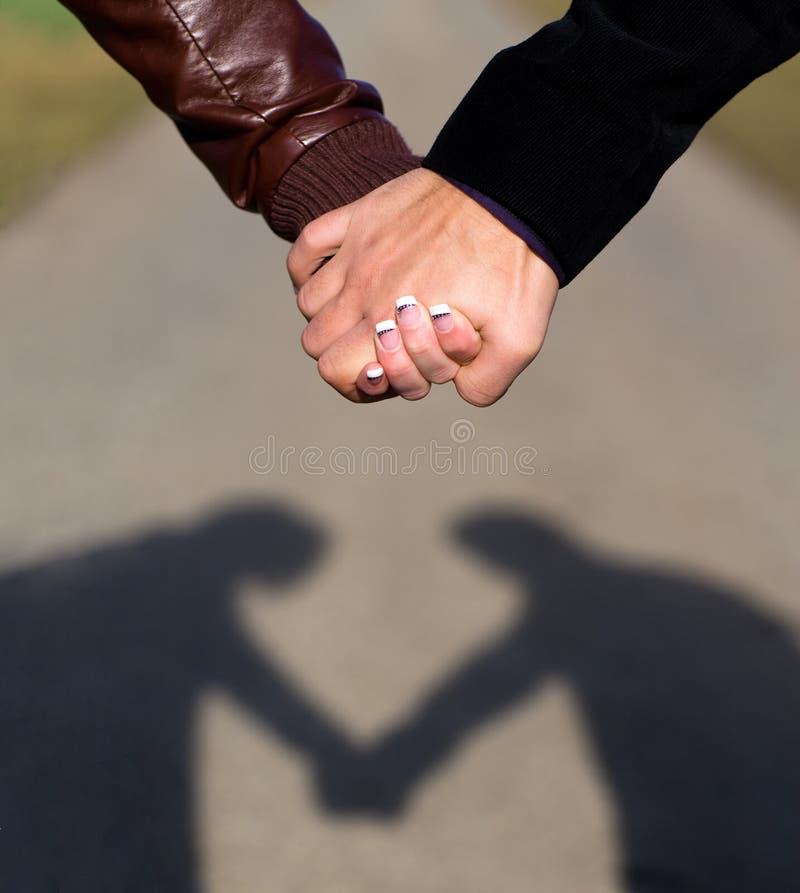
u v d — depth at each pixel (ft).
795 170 31.63
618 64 2.61
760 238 23.06
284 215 3.42
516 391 13.16
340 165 3.31
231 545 8.98
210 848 5.80
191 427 11.25
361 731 6.87
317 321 2.83
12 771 6.18
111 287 15.37
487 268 2.68
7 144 22.72
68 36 38.22
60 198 19.54
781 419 13.17
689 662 7.93
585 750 6.84
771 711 7.43
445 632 8.02
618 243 21.15
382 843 5.94
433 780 6.47
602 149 2.65
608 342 15.37
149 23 3.34
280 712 6.95
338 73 3.50
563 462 11.31
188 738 6.62
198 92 3.38
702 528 10.15
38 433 10.75
